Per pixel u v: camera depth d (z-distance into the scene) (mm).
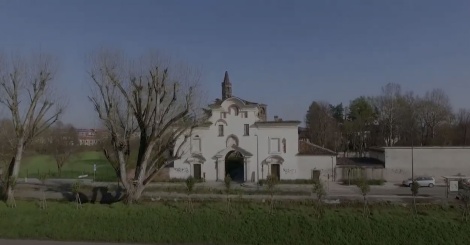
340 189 51719
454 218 31312
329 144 96250
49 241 30016
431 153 58938
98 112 36719
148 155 36875
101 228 31344
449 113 97625
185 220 31891
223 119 61750
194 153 61438
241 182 59750
